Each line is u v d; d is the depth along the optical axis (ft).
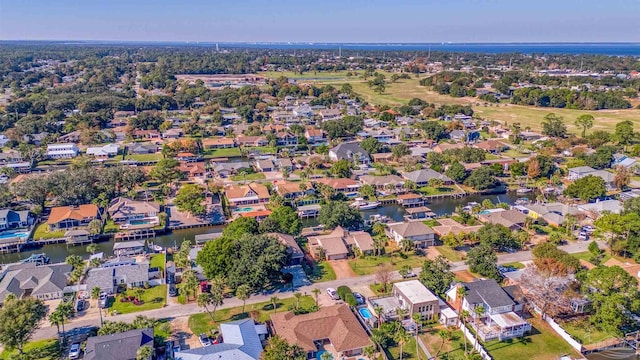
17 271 326.44
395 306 293.02
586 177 499.51
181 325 279.28
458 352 255.70
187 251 346.33
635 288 268.82
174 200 463.01
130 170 511.81
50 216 426.51
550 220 437.17
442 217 459.32
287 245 354.54
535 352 256.93
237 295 286.87
